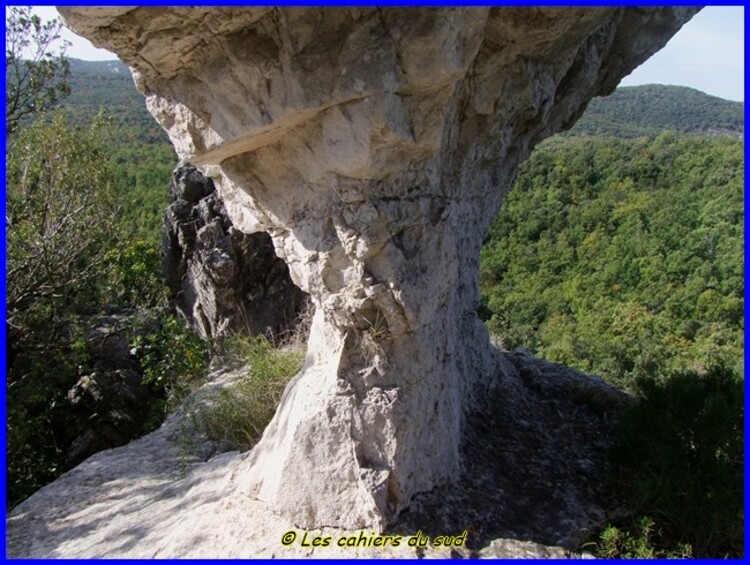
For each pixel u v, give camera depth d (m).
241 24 2.84
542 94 4.33
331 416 3.60
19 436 6.87
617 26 5.15
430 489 3.82
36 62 9.22
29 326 8.80
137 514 4.39
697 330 21.31
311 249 3.57
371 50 2.84
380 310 3.52
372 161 3.13
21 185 8.93
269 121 3.08
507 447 4.57
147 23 2.79
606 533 3.66
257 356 6.42
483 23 2.89
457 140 3.98
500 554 3.45
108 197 9.70
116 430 8.29
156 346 8.25
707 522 3.86
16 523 4.57
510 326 22.23
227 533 3.66
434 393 3.87
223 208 9.27
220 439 5.50
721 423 4.19
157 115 3.37
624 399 5.55
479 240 5.23
